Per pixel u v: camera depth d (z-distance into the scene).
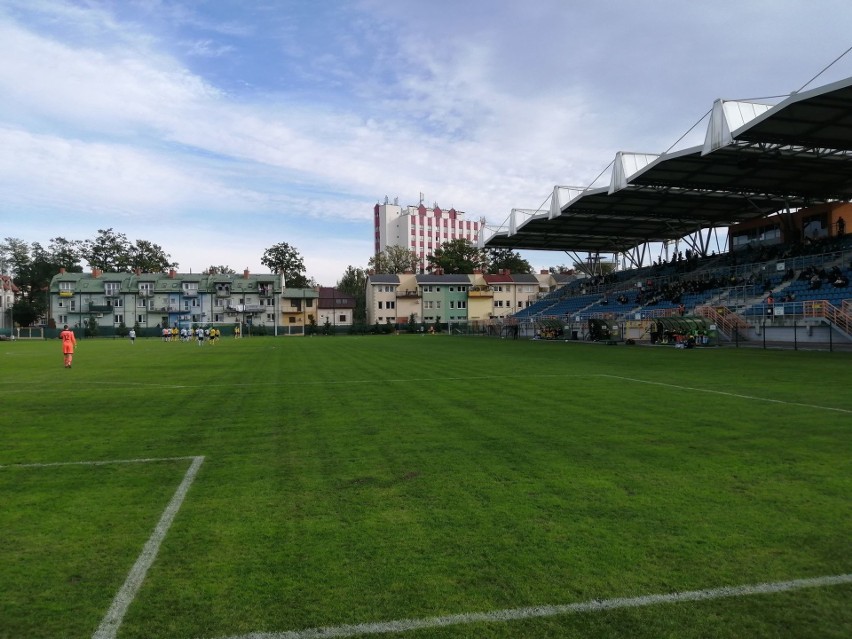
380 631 3.05
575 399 11.28
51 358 27.50
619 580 3.59
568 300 58.91
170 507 5.05
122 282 80.94
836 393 11.66
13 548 4.17
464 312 84.06
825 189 35.25
